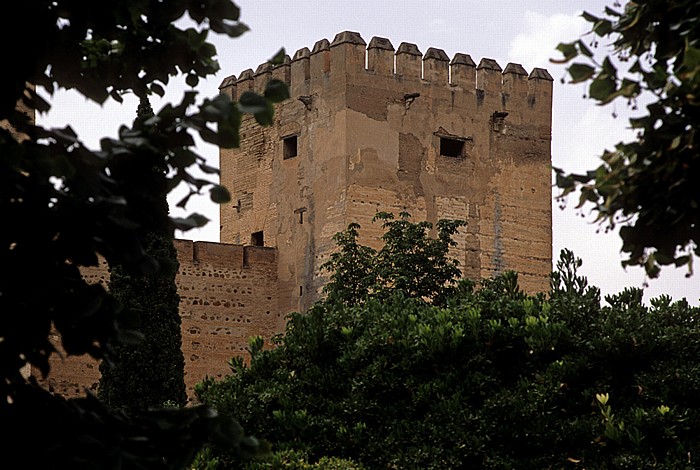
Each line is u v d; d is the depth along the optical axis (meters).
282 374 20.42
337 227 46.19
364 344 19.91
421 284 39.41
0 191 7.21
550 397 18.56
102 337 7.60
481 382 19.09
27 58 7.54
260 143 50.12
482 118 48.84
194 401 45.91
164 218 7.85
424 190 47.25
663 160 7.48
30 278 7.37
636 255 7.77
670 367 18.67
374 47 47.00
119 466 7.48
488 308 20.19
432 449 18.41
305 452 18.78
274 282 48.38
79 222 7.36
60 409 7.77
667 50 7.72
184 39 8.24
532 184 49.69
